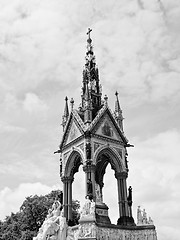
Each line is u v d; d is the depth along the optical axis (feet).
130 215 186.50
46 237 164.76
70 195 199.82
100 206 183.21
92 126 193.16
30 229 317.83
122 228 173.37
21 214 337.11
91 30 239.91
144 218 184.65
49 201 329.31
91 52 230.68
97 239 157.79
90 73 223.30
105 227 165.68
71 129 206.90
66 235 169.27
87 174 181.98
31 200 333.62
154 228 180.04
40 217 321.32
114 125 205.98
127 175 198.39
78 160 205.57
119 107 218.79
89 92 203.51
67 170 204.13
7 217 352.28
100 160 202.49
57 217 173.58
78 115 202.69
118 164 197.98
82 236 156.76
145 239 176.45
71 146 203.21
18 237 304.30
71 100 212.23
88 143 188.24
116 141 202.49
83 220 159.53
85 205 165.17
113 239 166.09
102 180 213.05
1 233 322.55
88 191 175.63
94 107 212.64
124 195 190.39
